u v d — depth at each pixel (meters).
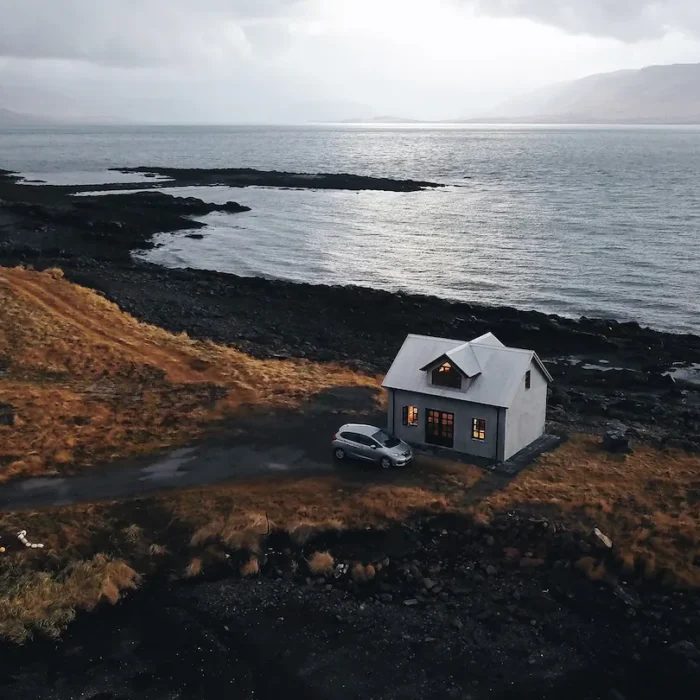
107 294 71.00
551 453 37.53
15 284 65.88
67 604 26.52
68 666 23.94
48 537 30.16
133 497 32.94
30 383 45.62
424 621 26.14
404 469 35.38
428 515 31.58
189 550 29.73
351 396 44.59
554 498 32.44
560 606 26.75
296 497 32.81
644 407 47.97
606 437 38.78
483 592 27.58
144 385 45.94
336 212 147.88
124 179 198.38
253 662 24.22
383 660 24.33
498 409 35.53
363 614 26.50
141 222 124.38
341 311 72.56
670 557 28.47
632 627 25.56
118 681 23.31
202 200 154.62
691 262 99.50
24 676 23.41
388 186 188.12
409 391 37.78
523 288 87.62
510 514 31.33
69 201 140.50
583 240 116.44
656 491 33.53
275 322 68.56
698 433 43.34
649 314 76.94
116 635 25.42
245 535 29.89
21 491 33.41
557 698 22.69
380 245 114.38
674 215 141.50
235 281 82.44
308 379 48.03
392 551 29.75
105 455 36.69
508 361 37.00
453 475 34.75
